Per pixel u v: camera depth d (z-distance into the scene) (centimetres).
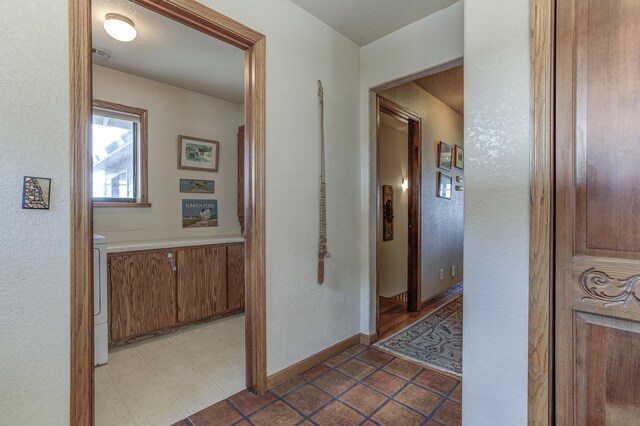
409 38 228
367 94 256
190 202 338
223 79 308
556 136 97
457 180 440
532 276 100
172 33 224
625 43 87
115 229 288
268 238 188
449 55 209
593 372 92
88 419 122
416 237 337
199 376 203
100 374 205
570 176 95
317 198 221
